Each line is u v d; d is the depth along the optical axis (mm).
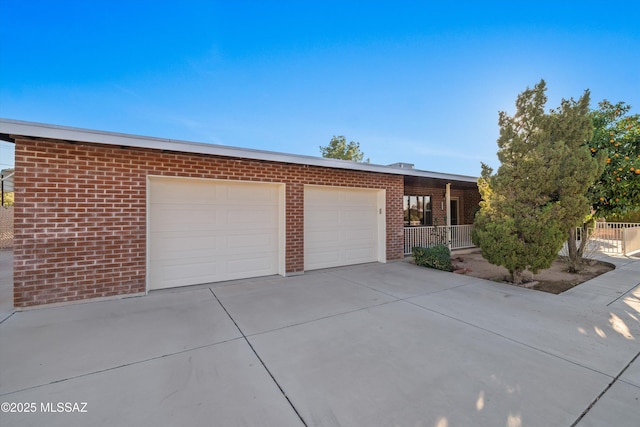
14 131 4074
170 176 5473
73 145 4719
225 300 4957
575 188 5426
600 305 4738
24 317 4113
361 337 3498
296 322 3975
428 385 2520
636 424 2031
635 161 6551
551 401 2295
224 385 2510
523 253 5707
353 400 2314
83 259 4785
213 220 6148
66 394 2363
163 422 2051
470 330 3719
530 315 4273
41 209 4500
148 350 3150
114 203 5004
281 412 2170
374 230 8547
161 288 5641
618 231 10758
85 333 3588
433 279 6512
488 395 2377
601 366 2840
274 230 6855
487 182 6406
